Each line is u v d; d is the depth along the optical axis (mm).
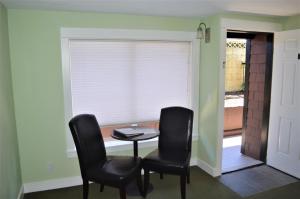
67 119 2971
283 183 3135
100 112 3166
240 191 2945
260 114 3785
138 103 3334
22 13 2662
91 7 2604
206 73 3354
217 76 3133
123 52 3154
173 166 2621
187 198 2793
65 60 2867
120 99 3236
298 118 3170
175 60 3434
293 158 3283
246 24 3148
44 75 2830
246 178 3279
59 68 2871
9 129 2426
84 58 3000
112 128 3266
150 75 3336
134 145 2914
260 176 3334
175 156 2793
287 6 2619
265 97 3660
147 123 3426
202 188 3014
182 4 2521
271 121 3557
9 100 2510
